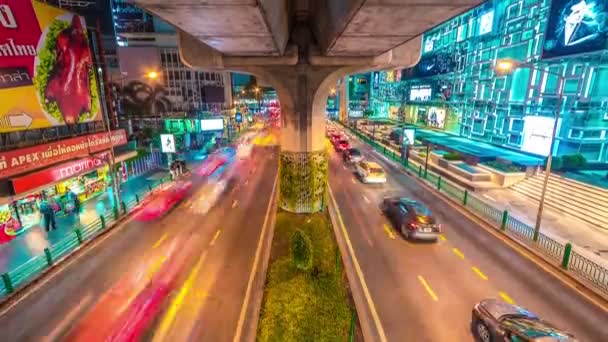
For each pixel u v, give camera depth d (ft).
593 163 81.61
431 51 177.27
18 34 52.65
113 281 41.27
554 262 44.42
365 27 27.35
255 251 49.06
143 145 139.44
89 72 71.00
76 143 64.03
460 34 146.30
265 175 98.12
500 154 102.27
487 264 44.86
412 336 31.22
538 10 96.37
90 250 49.78
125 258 47.16
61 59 62.03
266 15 23.15
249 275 42.37
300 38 52.90
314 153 59.31
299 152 59.00
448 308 35.53
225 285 40.09
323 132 60.75
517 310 30.45
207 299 37.29
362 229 57.00
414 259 46.24
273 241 49.42
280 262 42.52
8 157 48.91
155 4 20.03
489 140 125.18
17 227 54.44
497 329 28.22
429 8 21.30
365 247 49.96
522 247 49.88
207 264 45.27
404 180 92.84
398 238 53.36
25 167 51.72
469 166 97.76
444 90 163.84
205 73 205.87
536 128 94.79
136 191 80.64
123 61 191.42
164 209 68.13
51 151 57.21
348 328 31.12
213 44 36.50
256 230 57.11
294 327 30.35
